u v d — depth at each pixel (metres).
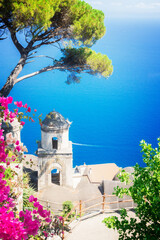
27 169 27.77
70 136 86.56
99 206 21.78
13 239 4.24
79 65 24.59
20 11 16.59
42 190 25.11
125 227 7.55
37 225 4.69
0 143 5.07
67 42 23.78
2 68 152.88
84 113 105.75
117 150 78.12
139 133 89.12
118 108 112.69
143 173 7.60
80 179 26.94
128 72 162.75
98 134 88.25
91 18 21.98
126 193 7.66
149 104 117.50
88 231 12.06
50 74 132.12
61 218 8.62
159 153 7.46
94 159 73.88
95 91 125.56
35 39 22.11
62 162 25.34
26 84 125.94
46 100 113.00
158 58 198.50
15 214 7.12
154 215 7.35
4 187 5.00
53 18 21.61
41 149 25.27
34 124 82.56
